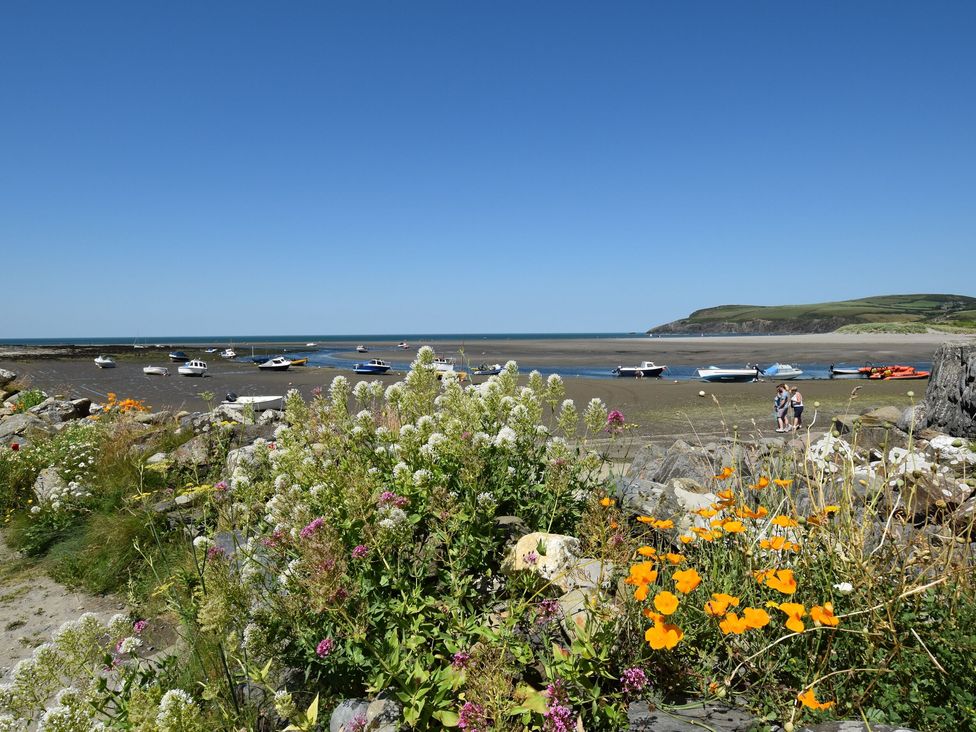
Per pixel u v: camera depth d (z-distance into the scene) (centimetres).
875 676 232
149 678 308
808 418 2088
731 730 227
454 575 318
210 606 279
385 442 475
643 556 332
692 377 5150
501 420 507
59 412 1578
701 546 341
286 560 355
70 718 246
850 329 16725
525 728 237
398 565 311
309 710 254
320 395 558
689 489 567
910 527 347
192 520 628
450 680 260
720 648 266
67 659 277
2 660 469
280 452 480
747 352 9819
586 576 323
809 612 254
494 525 384
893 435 962
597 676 259
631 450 949
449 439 417
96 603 561
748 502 459
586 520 361
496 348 13762
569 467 420
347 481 375
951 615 247
